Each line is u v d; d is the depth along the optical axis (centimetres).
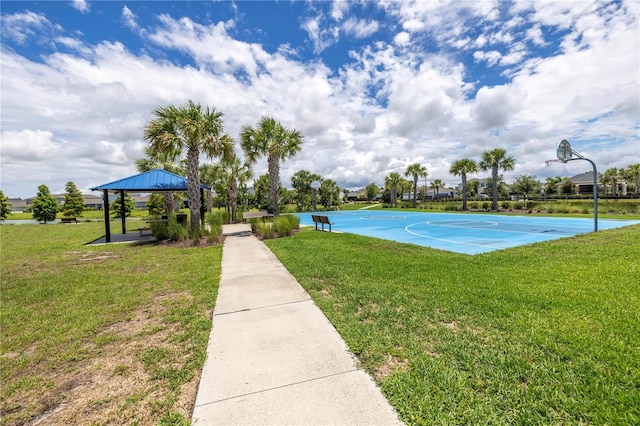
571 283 459
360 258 719
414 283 499
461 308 380
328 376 247
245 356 286
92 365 291
